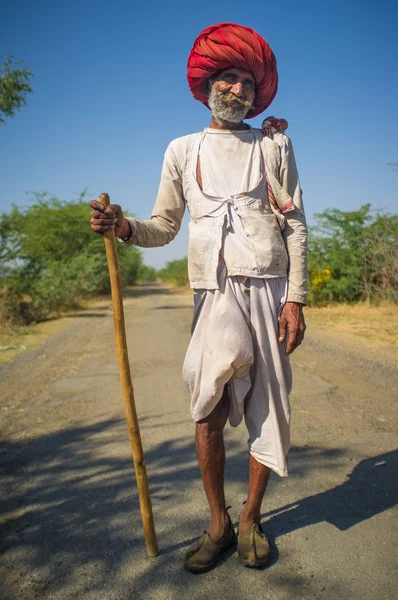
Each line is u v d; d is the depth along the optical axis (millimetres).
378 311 12164
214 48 2000
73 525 2369
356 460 3016
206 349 1978
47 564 2053
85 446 3494
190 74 2139
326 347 7113
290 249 2070
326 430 3580
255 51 2004
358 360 6102
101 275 23297
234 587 1856
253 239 1979
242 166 2053
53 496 2709
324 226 14141
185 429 3750
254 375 2020
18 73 9523
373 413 3961
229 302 1971
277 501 2518
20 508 2580
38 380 5738
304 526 2262
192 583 1889
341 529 2223
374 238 13344
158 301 22781
